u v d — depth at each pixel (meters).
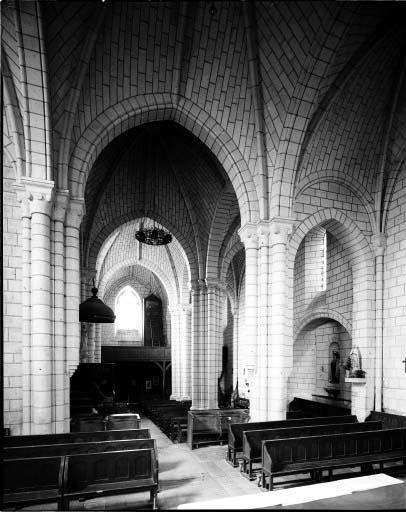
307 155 11.41
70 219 8.89
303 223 11.73
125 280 31.73
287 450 7.66
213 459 9.97
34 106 8.03
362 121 11.52
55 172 8.63
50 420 7.95
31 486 6.09
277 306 10.25
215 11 9.21
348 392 14.29
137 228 22.50
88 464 6.31
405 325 11.16
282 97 10.18
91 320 12.84
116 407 15.38
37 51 7.73
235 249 18.39
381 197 12.29
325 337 16.05
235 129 10.66
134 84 9.62
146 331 31.12
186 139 15.98
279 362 10.04
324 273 16.56
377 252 12.30
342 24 8.85
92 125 9.25
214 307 17.38
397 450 8.63
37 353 7.88
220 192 16.34
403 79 10.75
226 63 9.98
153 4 8.96
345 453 8.13
